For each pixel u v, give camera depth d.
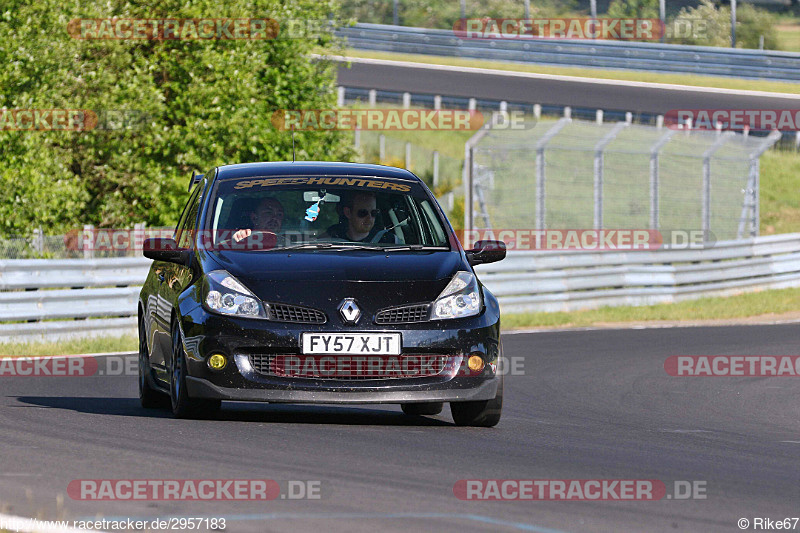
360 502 19.47
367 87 159.88
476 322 28.98
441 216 32.34
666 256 85.19
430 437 27.64
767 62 179.75
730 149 115.38
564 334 63.81
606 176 131.62
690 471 24.11
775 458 26.83
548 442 27.81
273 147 91.88
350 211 31.53
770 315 79.75
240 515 18.27
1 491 19.80
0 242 68.25
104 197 87.19
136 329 59.84
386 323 28.23
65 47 82.38
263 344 27.88
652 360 51.53
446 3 196.75
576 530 17.88
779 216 153.25
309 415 32.09
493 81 170.88
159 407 33.75
